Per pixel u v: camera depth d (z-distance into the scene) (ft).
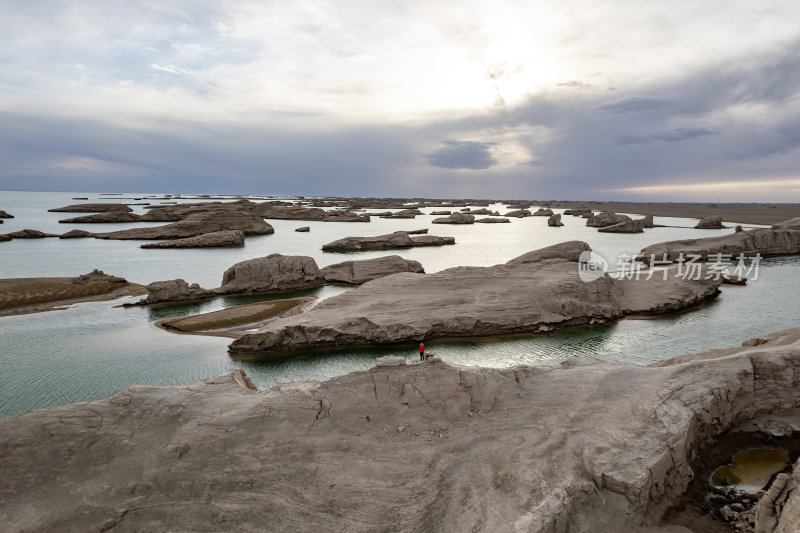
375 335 126.72
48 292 185.37
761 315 150.82
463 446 57.16
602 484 49.83
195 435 56.08
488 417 63.98
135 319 155.94
